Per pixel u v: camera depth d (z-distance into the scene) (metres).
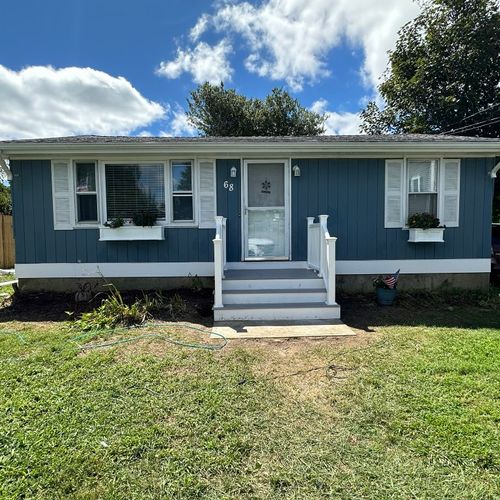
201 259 6.35
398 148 5.90
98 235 6.25
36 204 6.17
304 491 1.78
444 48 13.08
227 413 2.50
